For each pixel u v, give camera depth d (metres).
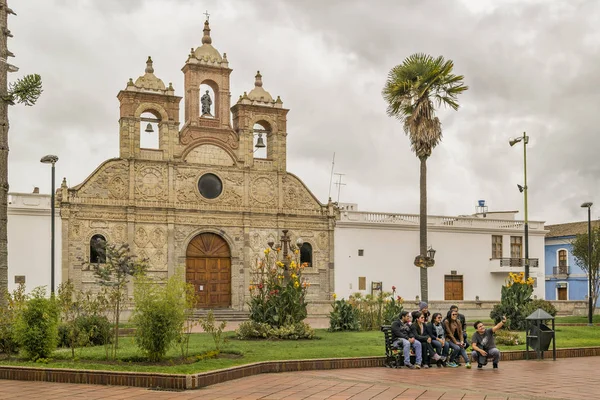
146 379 15.37
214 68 48.66
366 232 51.16
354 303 33.06
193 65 48.03
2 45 22.00
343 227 50.62
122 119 45.78
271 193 49.44
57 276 42.62
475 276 54.41
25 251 41.81
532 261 56.03
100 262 43.66
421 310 21.00
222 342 23.50
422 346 19.91
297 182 50.22
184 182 46.94
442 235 53.44
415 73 38.66
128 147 45.62
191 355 18.44
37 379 16.30
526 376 17.91
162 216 46.03
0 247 21.30
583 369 19.77
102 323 22.58
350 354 20.48
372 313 33.06
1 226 21.39
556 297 68.94
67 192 43.47
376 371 18.78
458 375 18.00
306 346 23.44
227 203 48.00
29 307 18.05
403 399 13.80
